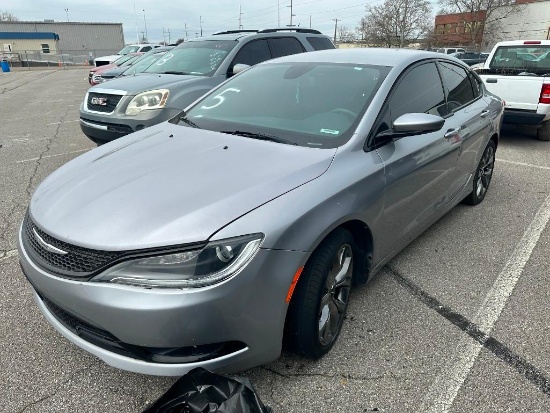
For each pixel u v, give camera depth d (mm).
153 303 1896
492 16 51656
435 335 2752
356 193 2484
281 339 2184
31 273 2229
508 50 9211
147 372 2023
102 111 5914
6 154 7125
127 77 6605
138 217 2070
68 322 2229
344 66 3367
